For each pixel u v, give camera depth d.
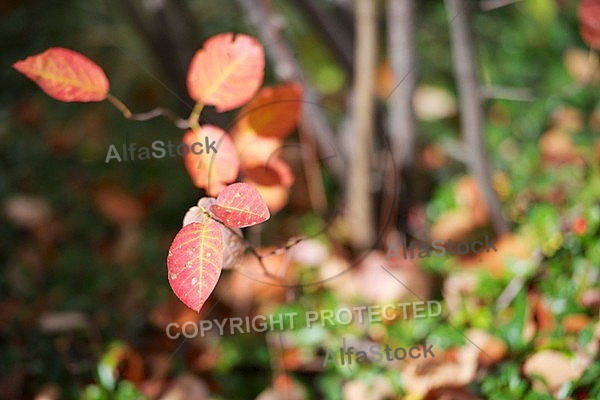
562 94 1.20
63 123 1.29
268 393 0.99
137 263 1.14
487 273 1.05
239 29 1.30
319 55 1.28
